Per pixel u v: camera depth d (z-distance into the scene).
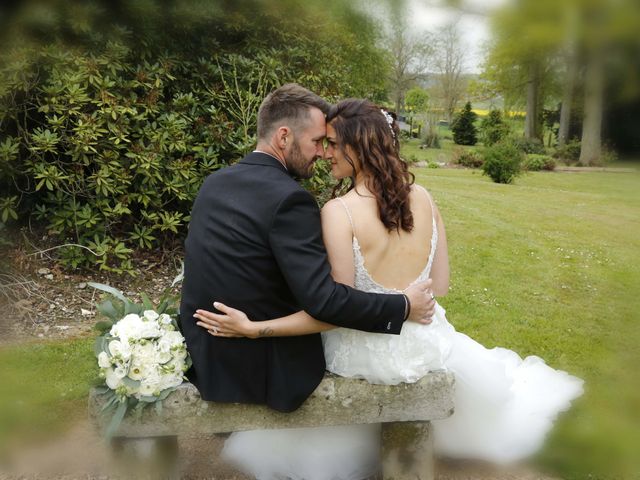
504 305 4.51
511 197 10.69
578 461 2.37
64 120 4.45
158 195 4.66
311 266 1.78
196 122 4.98
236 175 1.91
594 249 6.56
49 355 3.36
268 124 1.99
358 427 2.17
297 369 1.93
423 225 2.06
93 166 4.63
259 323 1.86
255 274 1.85
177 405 1.93
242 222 1.83
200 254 1.91
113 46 4.52
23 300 4.05
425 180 13.45
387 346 1.98
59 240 4.59
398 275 2.01
